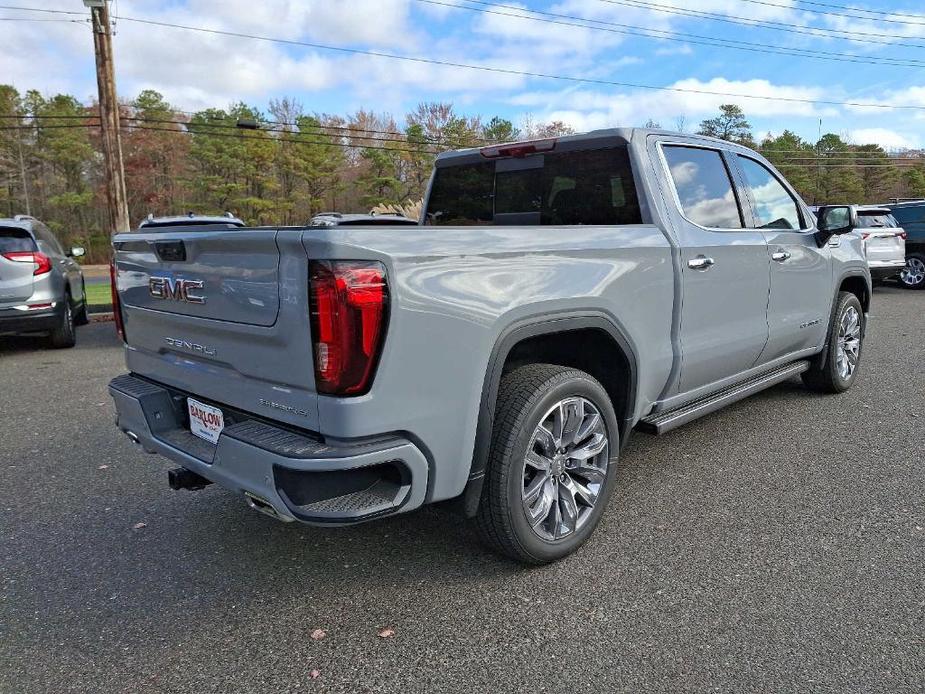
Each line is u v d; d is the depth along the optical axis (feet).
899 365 22.54
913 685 7.13
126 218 49.16
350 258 7.20
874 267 44.09
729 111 260.21
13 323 27.09
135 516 11.90
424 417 7.91
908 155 272.92
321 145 196.54
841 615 8.39
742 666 7.50
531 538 9.35
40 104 200.95
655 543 10.39
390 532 11.02
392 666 7.69
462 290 8.15
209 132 186.60
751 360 14.26
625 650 7.84
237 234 7.89
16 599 9.28
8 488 13.20
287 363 7.71
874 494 12.05
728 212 13.34
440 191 15.20
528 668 7.59
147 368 10.58
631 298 10.55
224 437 8.16
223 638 8.31
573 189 12.65
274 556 10.36
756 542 10.35
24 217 29.86
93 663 7.88
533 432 9.11
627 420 10.98
